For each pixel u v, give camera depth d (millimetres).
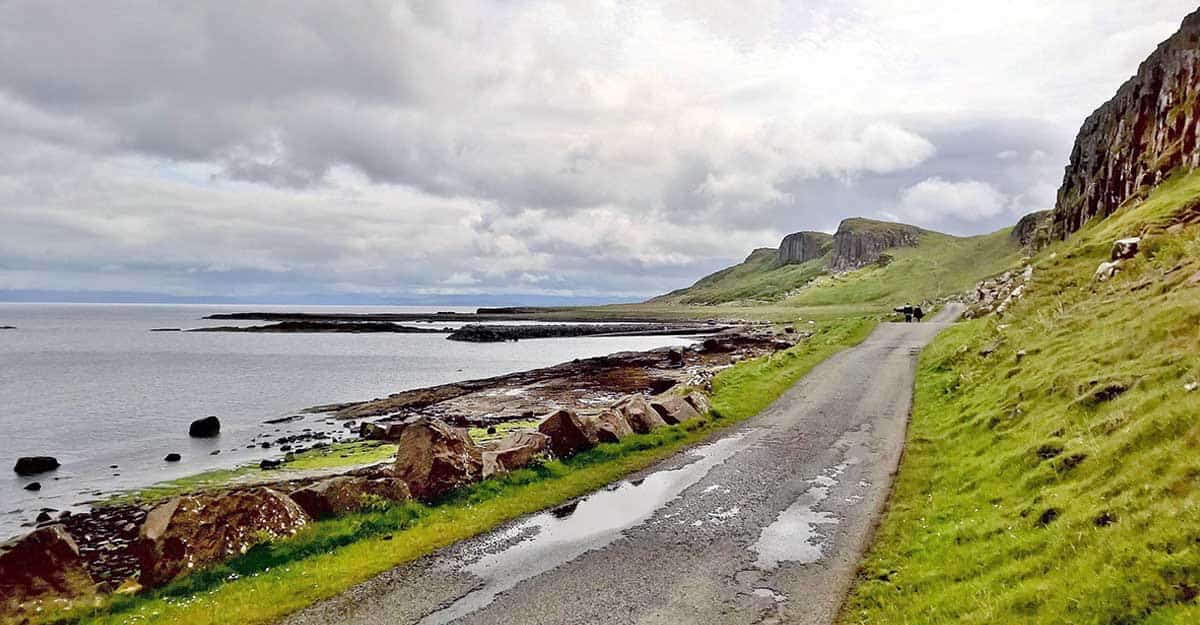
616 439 27422
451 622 13086
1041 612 10250
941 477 20078
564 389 60250
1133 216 49438
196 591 15516
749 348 90812
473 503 20891
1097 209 100500
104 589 16062
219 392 71000
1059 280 42188
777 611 13047
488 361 102188
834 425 29578
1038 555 12094
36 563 15156
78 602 14977
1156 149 78562
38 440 46844
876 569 14586
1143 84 90250
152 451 42469
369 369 92500
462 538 17719
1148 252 33219
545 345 133250
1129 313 24281
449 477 21641
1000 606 10867
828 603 13281
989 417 23391
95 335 186750
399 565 16016
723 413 32469
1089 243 46344
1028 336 31562
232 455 40750
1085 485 13844
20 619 14219
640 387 60219
